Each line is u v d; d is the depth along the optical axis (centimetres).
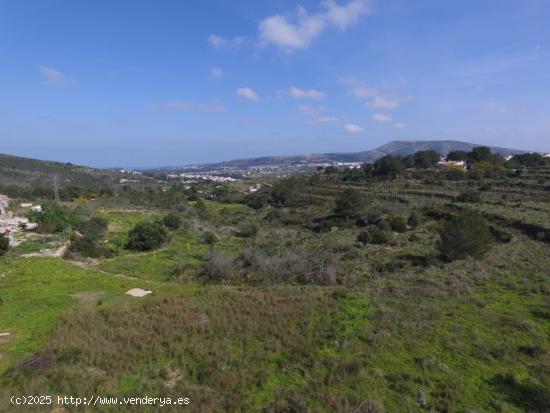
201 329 1673
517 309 1820
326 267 2741
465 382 1257
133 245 3944
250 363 1416
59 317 1814
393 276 2531
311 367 1373
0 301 2020
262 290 2242
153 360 1448
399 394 1204
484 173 7825
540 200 5178
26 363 1374
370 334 1572
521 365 1349
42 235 4084
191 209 7000
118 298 2142
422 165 10100
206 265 2983
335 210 5950
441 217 4975
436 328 1619
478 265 2566
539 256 2791
